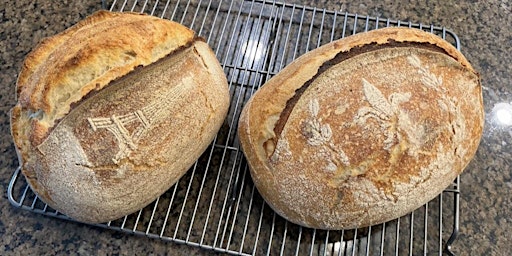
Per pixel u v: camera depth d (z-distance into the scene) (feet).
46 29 1.58
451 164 1.18
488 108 1.51
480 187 1.38
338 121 1.13
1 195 1.30
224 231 1.26
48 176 1.07
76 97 1.05
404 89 1.16
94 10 1.64
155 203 1.30
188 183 1.34
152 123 1.09
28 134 1.07
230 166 1.37
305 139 1.14
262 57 1.56
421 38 1.24
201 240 1.25
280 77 1.27
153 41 1.14
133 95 1.08
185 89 1.14
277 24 1.64
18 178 1.31
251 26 1.63
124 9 1.63
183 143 1.15
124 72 1.07
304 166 1.13
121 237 1.27
